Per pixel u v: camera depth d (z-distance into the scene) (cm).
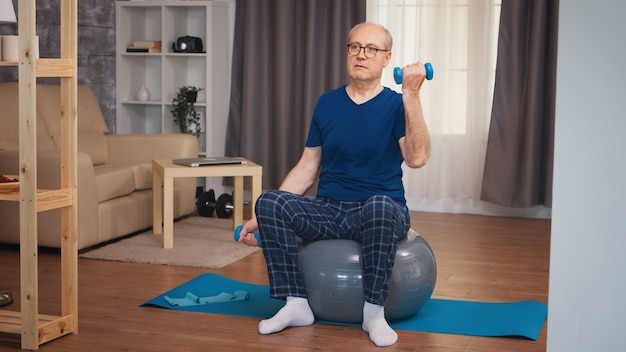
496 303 356
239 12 643
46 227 445
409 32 608
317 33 622
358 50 322
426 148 312
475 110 600
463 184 611
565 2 175
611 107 174
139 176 511
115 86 658
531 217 600
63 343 297
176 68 661
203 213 573
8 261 434
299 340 301
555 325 183
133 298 361
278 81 634
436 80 601
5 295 350
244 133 644
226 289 378
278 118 636
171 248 463
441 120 606
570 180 179
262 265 432
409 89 308
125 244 473
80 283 387
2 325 295
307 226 315
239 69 649
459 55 600
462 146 608
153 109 684
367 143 323
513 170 588
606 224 177
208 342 299
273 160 645
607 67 174
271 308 346
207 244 477
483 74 596
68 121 301
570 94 177
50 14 576
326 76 624
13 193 295
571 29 175
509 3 577
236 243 482
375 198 303
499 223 575
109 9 647
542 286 393
